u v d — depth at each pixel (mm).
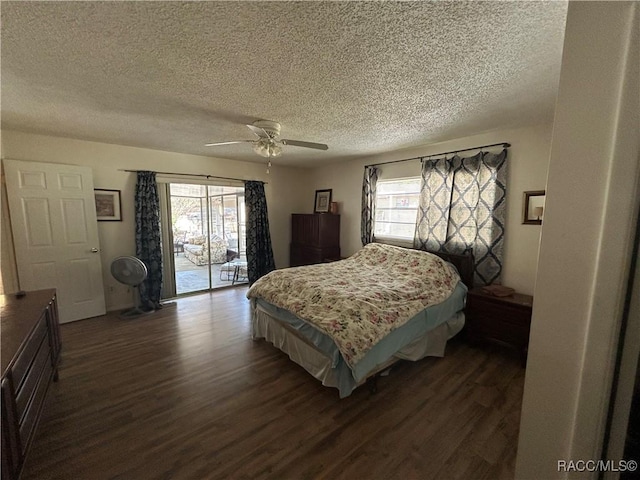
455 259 3211
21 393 1357
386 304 2328
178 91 2010
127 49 1490
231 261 5973
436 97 2104
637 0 475
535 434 632
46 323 1976
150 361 2584
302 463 1541
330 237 4918
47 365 1937
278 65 1657
